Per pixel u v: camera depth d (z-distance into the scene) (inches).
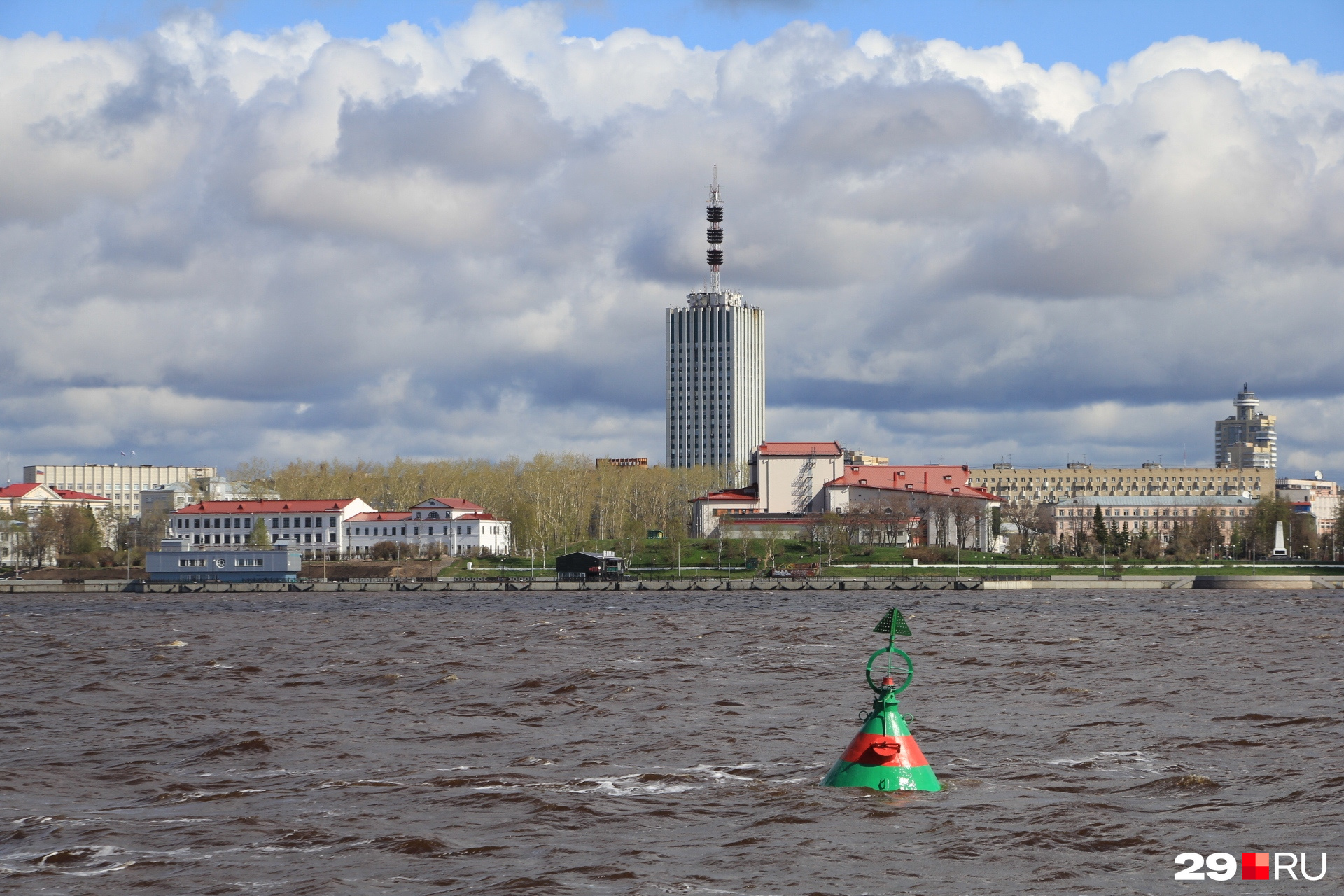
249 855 1464.1
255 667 3777.1
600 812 1670.8
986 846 1475.1
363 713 2677.2
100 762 2092.8
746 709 2711.6
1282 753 2110.0
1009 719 2529.5
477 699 2903.5
